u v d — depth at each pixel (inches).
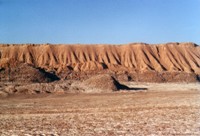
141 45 7017.7
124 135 743.1
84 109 1454.2
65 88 2669.8
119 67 5915.4
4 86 2763.3
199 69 6604.3
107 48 6934.1
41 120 1074.1
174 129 813.9
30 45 6806.1
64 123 984.9
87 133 785.6
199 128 827.4
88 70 5344.5
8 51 6673.2
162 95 2234.3
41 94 2432.3
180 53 6993.1
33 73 3474.4
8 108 1609.3
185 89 2987.2
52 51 6692.9
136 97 2123.5
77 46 6889.8
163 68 6496.1
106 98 2102.6
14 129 888.9
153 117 1069.1
